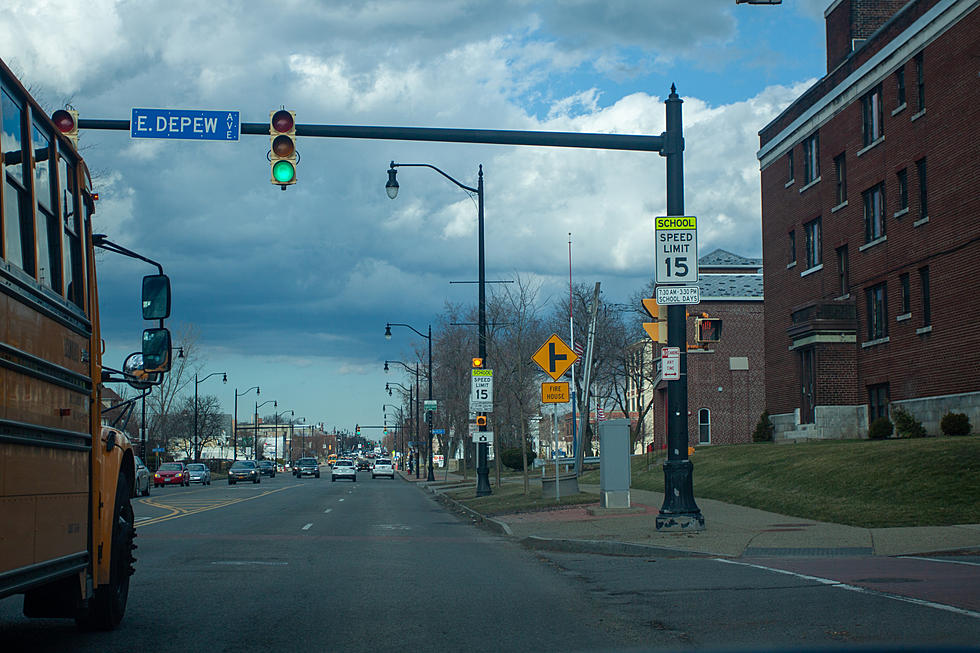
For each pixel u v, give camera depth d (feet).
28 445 21.09
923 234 98.94
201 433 344.08
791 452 96.48
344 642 26.99
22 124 21.47
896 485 67.15
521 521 72.33
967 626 26.30
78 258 26.35
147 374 27.99
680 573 41.39
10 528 19.85
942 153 95.61
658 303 58.54
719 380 184.24
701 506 76.33
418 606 33.53
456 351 230.68
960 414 89.10
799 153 129.08
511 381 170.91
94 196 28.17
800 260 128.16
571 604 33.78
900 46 103.40
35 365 21.63
